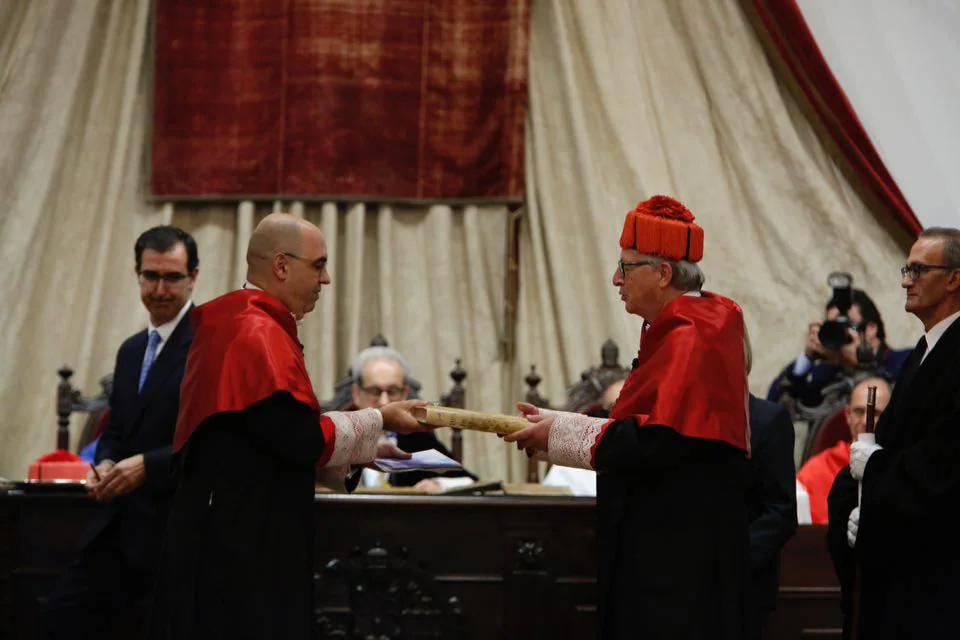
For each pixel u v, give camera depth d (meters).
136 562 15.72
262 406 11.93
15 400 26.42
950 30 27.23
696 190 27.55
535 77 27.98
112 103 27.75
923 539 12.84
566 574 17.52
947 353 13.03
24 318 26.48
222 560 11.92
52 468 18.20
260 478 12.12
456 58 27.78
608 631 12.30
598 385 24.19
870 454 13.12
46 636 15.93
